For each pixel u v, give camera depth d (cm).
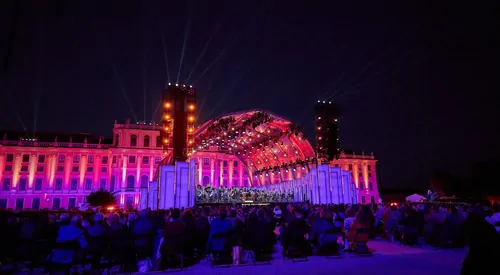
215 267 1030
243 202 3388
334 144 3011
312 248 1269
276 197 3619
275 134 3781
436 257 1110
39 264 987
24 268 1070
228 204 3203
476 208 1147
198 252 1204
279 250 1317
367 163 8719
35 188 6550
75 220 948
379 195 8631
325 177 3009
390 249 1274
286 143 3788
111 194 5869
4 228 1007
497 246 509
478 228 529
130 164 6938
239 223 1206
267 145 4131
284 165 4103
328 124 3033
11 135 6988
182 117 2597
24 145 6600
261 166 4797
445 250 1234
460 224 1241
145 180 6975
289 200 3675
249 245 1089
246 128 3631
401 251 1231
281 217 1966
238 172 7325
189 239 1098
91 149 6950
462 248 1260
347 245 1344
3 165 6444
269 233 1116
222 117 3181
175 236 1002
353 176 8488
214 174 7019
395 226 1452
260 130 3803
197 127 3309
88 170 6906
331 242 1169
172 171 2492
